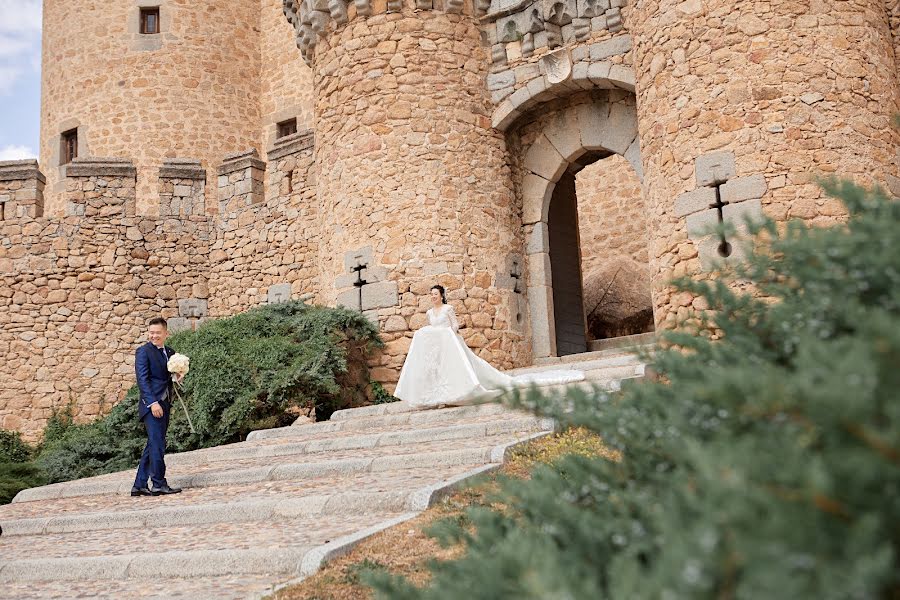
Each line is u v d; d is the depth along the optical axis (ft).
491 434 24.88
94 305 52.49
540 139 45.32
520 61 43.52
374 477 21.09
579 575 5.93
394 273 41.06
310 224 50.62
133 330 52.65
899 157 32.89
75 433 44.80
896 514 4.49
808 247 7.13
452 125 42.60
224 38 68.44
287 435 32.12
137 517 20.25
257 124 68.80
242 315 41.81
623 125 42.65
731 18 32.63
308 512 18.26
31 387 51.55
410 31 43.14
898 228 6.55
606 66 40.75
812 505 4.52
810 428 5.22
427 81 42.68
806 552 4.29
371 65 43.16
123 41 67.15
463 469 20.06
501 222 43.42
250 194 53.83
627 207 60.85
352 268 42.24
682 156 33.04
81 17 68.39
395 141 42.14
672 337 7.98
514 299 43.24
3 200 53.72
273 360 37.47
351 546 14.57
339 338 39.47
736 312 8.31
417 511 16.74
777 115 31.45
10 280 52.75
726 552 4.32
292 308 42.32
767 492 4.53
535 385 8.00
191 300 53.88
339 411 35.17
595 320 56.03
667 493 6.05
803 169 30.99
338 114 44.14
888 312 6.42
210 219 55.11
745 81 32.01
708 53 32.89
